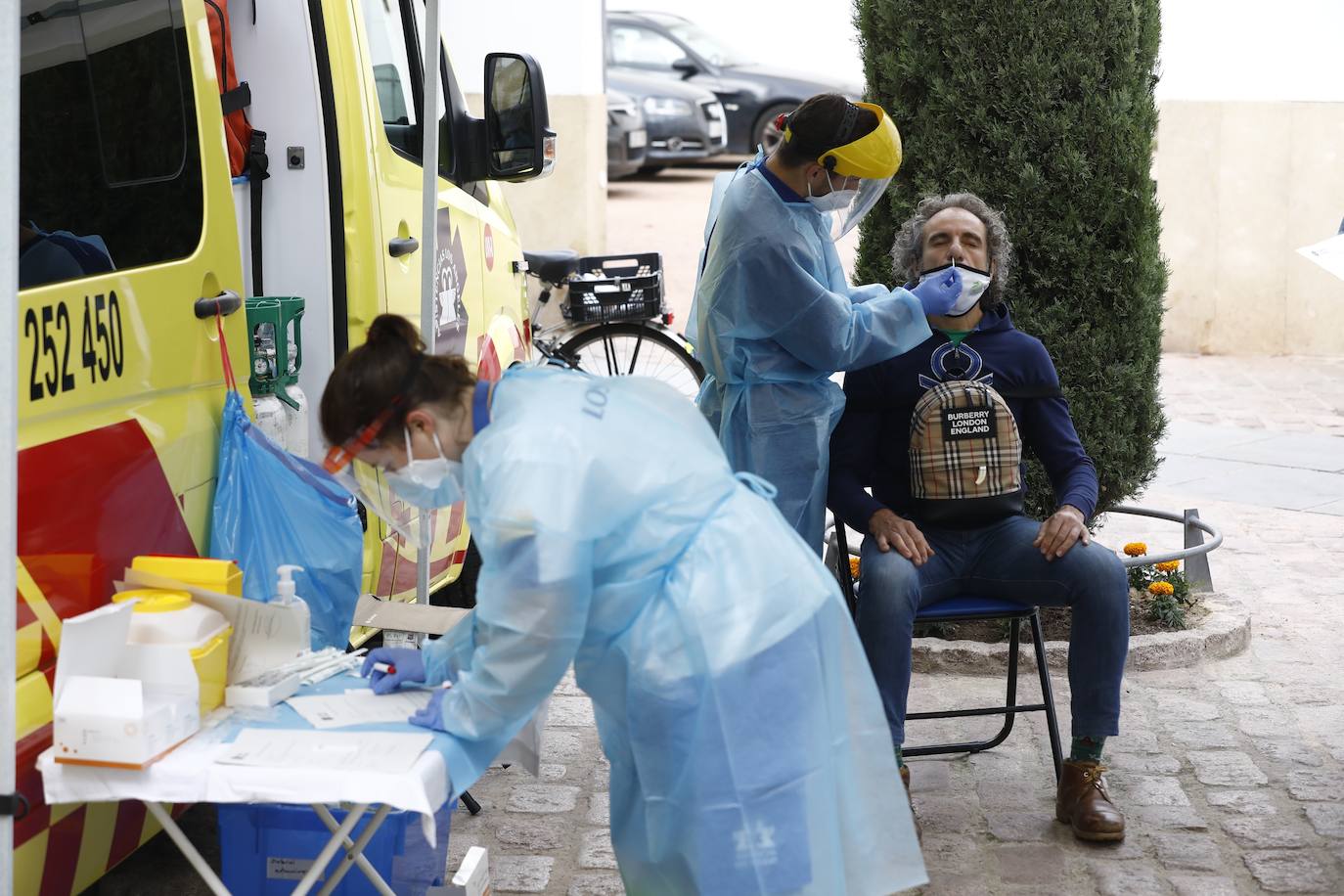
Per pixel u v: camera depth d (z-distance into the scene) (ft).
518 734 8.72
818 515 12.50
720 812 7.38
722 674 7.38
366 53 13.05
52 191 8.38
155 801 7.07
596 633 7.60
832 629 7.86
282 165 12.31
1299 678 15.24
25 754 7.47
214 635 7.73
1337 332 32.60
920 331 12.01
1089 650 11.68
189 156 9.71
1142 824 12.03
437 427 7.61
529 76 14.94
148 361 8.84
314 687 8.16
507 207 17.67
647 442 7.54
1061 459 12.51
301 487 9.61
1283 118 31.71
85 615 7.22
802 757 7.51
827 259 12.30
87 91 8.77
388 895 8.52
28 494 7.65
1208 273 32.86
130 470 8.57
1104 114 14.98
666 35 61.31
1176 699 14.67
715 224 12.10
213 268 9.74
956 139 15.26
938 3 15.10
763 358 12.14
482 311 15.81
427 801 6.98
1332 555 19.61
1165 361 32.53
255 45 12.21
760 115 60.49
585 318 24.49
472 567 16.80
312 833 9.16
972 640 15.83
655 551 7.46
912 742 13.73
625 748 7.89
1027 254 15.33
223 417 9.62
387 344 7.59
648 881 7.97
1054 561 11.79
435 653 8.08
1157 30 15.56
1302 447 25.23
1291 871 11.23
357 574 9.82
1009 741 13.73
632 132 56.65
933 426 11.98
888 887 7.97
